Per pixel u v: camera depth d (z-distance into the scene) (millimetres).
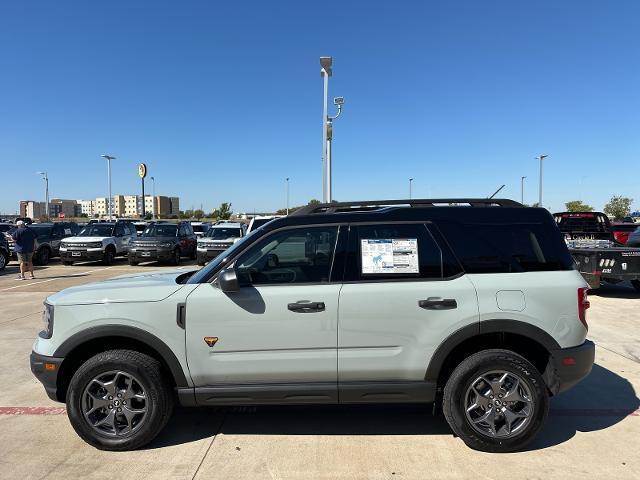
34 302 10727
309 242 3859
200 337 3686
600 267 10398
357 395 3717
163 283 3959
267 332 3674
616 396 4855
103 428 3770
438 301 3652
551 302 3682
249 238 3893
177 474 3414
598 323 8109
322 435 4020
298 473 3418
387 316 3664
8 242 18812
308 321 3668
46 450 3787
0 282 14547
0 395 5000
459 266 3766
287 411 4504
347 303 3670
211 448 3795
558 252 3826
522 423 3654
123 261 23000
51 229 21875
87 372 3691
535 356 3988
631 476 3359
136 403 3805
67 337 3723
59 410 4598
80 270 18422
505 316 3639
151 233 21188
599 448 3768
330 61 18078
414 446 3814
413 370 3693
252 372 3703
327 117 18781
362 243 3826
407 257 3791
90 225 22328
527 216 3908
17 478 3375
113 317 3693
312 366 3691
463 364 3686
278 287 3723
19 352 6562
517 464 3523
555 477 3346
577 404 4652
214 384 3734
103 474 3422
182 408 4566
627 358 6113
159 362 3807
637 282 11422
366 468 3480
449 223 3863
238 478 3357
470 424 3658
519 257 3791
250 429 4133
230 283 3561
